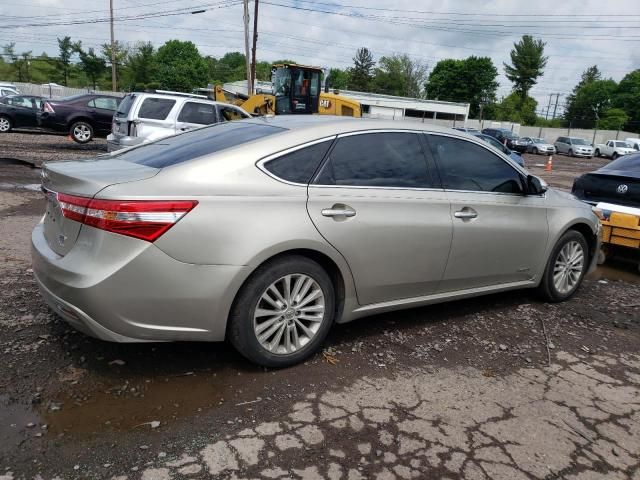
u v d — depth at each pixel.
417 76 99.69
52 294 3.09
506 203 4.49
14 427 2.68
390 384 3.40
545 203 4.88
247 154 3.33
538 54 97.62
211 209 3.05
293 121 3.93
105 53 65.50
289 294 3.40
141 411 2.90
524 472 2.65
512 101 94.69
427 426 2.97
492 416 3.13
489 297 5.29
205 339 3.19
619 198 6.90
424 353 3.89
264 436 2.77
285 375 3.41
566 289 5.26
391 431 2.89
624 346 4.34
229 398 3.10
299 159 3.48
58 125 16.77
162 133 11.13
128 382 3.18
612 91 95.81
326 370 3.52
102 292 2.86
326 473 2.53
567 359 3.99
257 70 102.94
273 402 3.09
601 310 5.18
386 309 3.95
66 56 71.75
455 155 4.29
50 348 3.49
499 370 3.72
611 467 2.76
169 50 88.44
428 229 3.92
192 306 3.05
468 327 4.46
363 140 3.79
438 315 4.68
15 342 3.52
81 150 15.45
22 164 12.06
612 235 6.61
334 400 3.16
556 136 64.69
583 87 102.25
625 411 3.31
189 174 3.13
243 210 3.15
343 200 3.53
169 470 2.47
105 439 2.65
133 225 2.87
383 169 3.83
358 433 2.85
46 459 2.48
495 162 4.55
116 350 3.54
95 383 3.14
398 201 3.79
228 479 2.44
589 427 3.10
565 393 3.47
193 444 2.66
